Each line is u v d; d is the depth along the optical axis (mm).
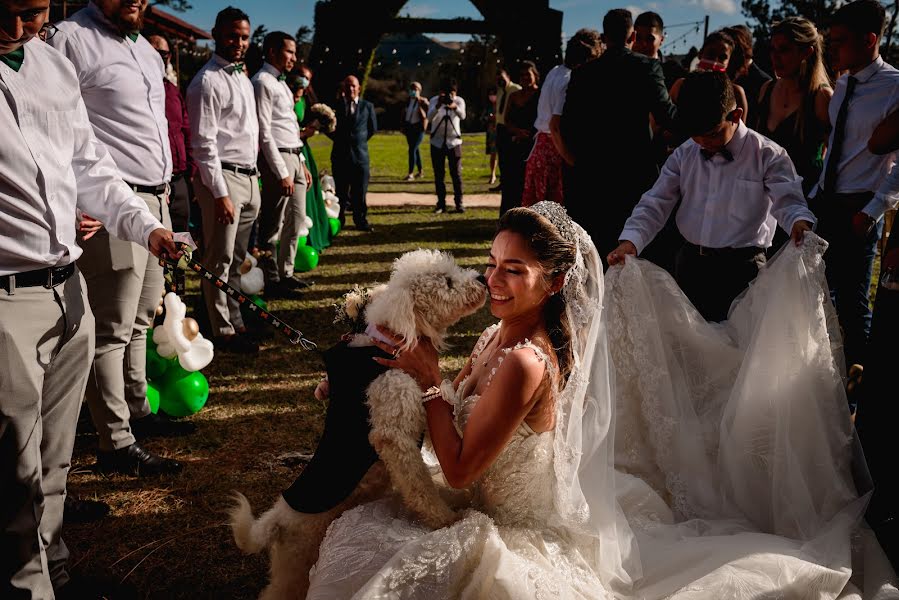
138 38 3529
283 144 6055
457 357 4781
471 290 1912
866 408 2801
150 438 3654
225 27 4645
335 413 1992
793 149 4215
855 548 2428
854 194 3934
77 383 2355
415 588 1786
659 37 5012
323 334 5301
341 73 12477
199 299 6129
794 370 2611
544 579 1847
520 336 2068
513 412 1874
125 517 2973
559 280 2025
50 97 2117
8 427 2078
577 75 4488
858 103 3859
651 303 2820
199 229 5395
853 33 3812
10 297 2047
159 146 3555
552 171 6344
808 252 2691
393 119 41594
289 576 2070
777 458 2584
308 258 6961
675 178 3328
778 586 2131
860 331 4016
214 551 2762
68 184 2217
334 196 8562
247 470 3363
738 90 4523
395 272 1988
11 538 2137
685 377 2904
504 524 2039
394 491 2082
